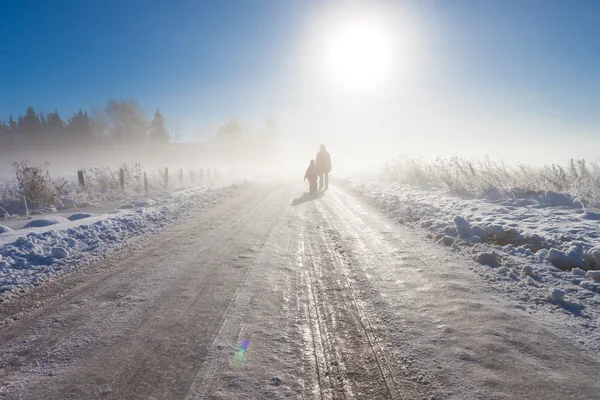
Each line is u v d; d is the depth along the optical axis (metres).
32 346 3.15
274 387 2.49
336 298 4.01
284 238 6.89
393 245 6.12
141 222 8.94
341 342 3.08
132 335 3.28
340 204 11.41
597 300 3.62
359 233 7.17
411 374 2.59
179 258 5.71
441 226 7.12
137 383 2.58
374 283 4.40
